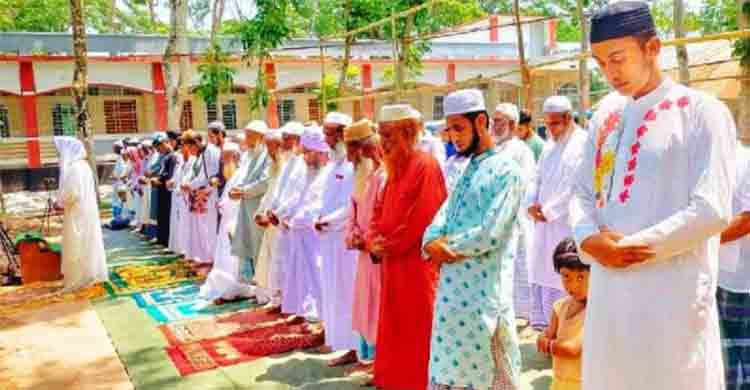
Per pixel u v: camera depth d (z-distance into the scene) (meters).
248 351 4.96
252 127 6.38
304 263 5.52
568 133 5.00
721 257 3.17
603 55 2.13
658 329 2.11
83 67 12.91
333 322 4.65
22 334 5.66
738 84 12.54
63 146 7.35
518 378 3.18
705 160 2.03
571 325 2.92
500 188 3.00
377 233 3.70
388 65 21.89
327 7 22.31
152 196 10.31
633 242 2.04
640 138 2.15
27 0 28.23
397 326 3.68
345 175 4.62
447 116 3.13
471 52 23.20
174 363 4.79
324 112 10.31
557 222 4.92
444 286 3.16
